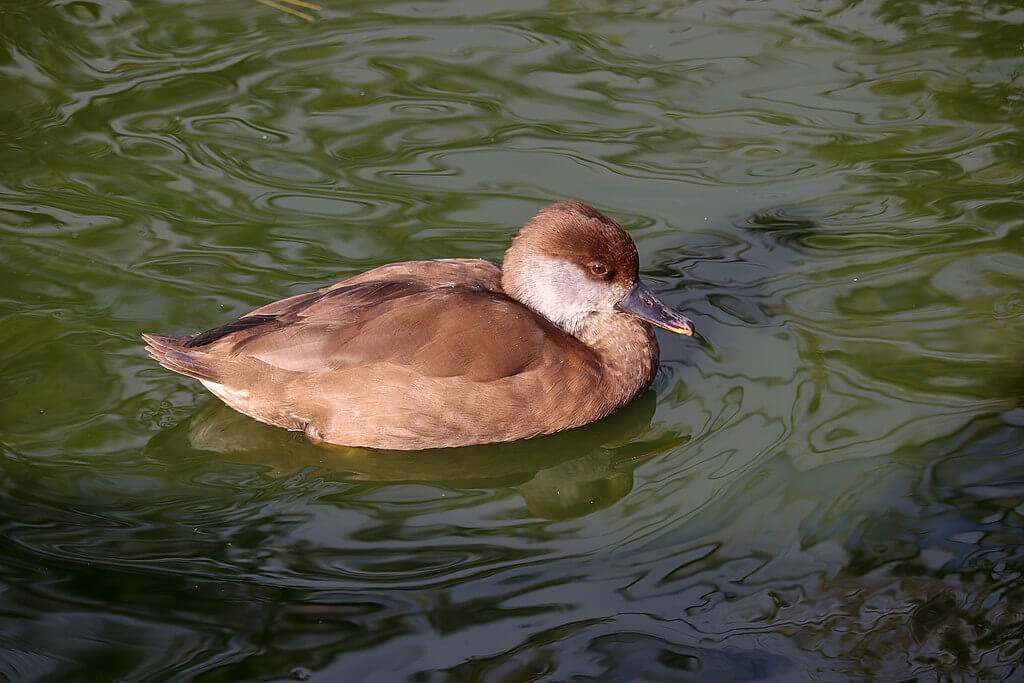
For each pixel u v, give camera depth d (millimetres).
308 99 15234
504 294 11078
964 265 12531
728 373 11344
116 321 11602
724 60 16016
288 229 13008
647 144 14516
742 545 9258
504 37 16547
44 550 9031
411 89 15445
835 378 11133
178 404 10805
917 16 16812
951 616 8500
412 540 9430
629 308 11133
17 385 10812
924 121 14773
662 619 8531
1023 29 16422
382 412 10133
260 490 9930
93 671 7977
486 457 10602
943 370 11156
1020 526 9281
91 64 15773
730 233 13172
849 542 9227
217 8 17031
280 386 10172
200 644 8227
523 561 9172
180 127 14656
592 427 10922
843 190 13742
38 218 12992
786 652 8227
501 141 14562
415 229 13078
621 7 17094
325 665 8094
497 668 8078
